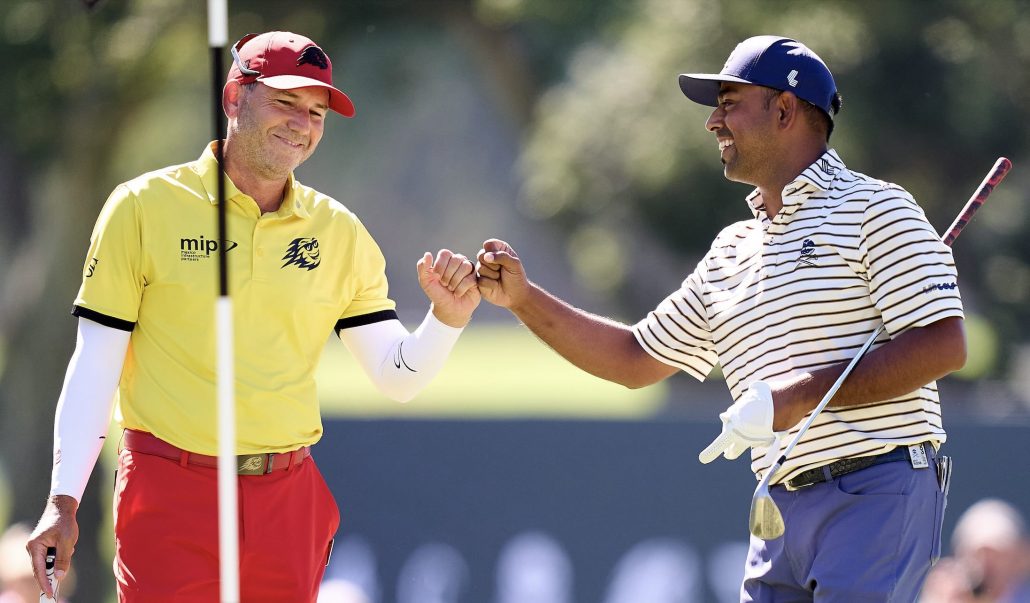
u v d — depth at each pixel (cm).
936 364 1461
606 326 1736
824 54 4206
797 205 1550
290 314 1549
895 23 4294
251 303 1532
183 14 4253
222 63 1352
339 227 1602
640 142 4447
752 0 4228
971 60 4456
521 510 3453
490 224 8406
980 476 3356
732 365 1589
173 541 1512
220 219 1346
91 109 4419
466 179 8038
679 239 4506
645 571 3397
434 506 3472
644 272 4694
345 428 3506
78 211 4597
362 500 3484
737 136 1598
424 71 5372
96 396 1502
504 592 3428
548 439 3466
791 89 1574
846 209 1516
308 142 1564
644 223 4609
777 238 1558
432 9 4725
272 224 1549
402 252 9138
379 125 6438
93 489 4419
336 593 2111
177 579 1508
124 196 1531
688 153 4391
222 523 1323
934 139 4584
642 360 1722
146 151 5222
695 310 1677
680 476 3425
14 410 4838
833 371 1477
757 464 1567
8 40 4259
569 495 3450
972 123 4578
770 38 1609
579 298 7588
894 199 1500
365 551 3466
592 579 3419
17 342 4903
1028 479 3344
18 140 4556
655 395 5638
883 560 1481
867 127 4356
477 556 3453
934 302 1469
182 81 4838
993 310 5178
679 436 3438
